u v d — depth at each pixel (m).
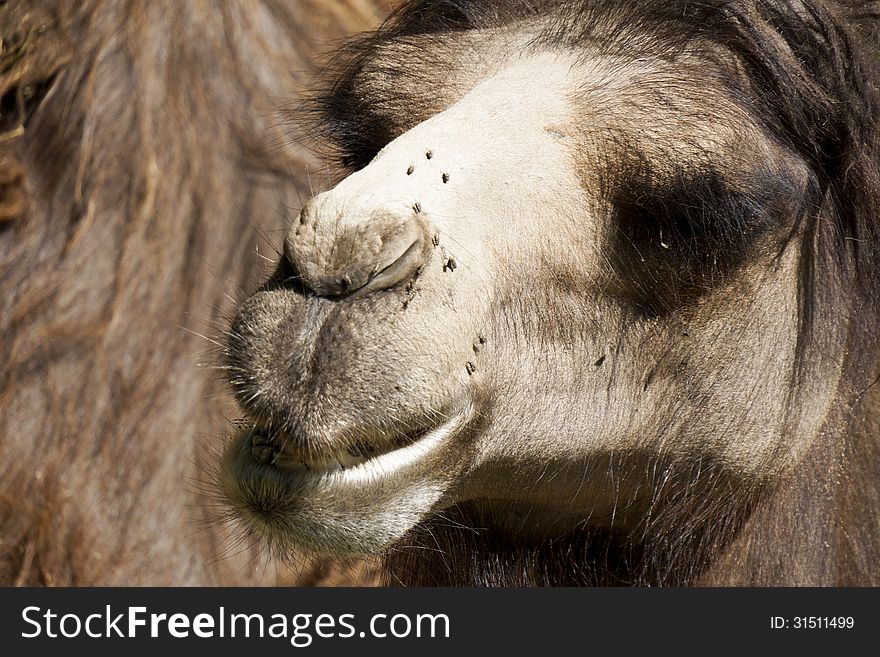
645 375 16.61
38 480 30.34
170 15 32.19
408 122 17.56
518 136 15.88
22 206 31.34
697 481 17.23
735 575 17.92
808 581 17.86
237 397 14.11
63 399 30.89
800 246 16.58
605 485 17.22
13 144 31.17
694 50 16.14
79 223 31.52
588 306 16.22
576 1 17.14
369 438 14.09
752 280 16.31
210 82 32.53
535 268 15.74
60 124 31.28
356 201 14.23
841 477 17.81
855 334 17.45
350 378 13.88
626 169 15.82
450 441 14.96
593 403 16.56
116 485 30.77
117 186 31.72
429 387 14.36
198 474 30.73
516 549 18.23
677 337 16.45
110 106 31.55
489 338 15.43
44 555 30.02
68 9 31.17
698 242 15.80
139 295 31.61
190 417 31.08
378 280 14.07
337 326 13.95
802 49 16.42
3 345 30.84
